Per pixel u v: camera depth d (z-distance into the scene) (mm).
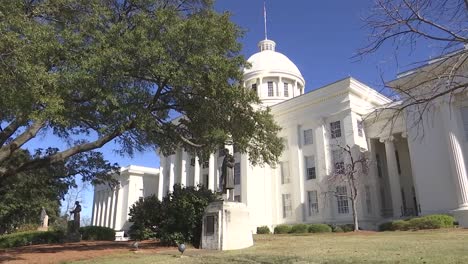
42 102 12320
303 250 15117
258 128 20641
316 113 42531
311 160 42531
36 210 37938
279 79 61219
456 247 13242
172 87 17844
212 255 14781
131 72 16281
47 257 15609
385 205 40281
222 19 18109
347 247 15422
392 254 12383
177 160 60938
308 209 41219
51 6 15188
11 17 11719
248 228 18688
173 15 16641
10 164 19906
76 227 29656
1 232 39094
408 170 40312
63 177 28578
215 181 50625
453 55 6488
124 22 16406
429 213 30984
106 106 15469
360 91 40844
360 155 37844
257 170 45500
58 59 14625
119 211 78125
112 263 13547
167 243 19844
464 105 30203
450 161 30062
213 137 18516
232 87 17828
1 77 11492
